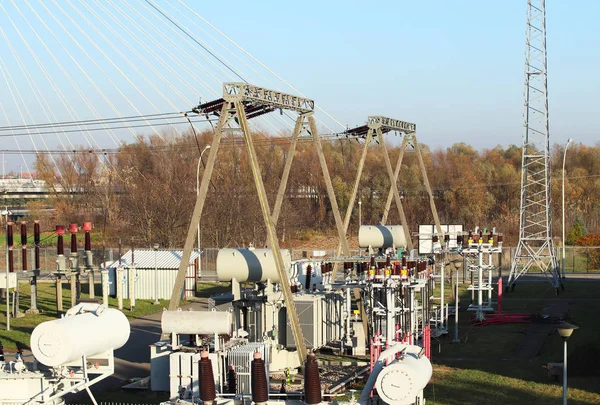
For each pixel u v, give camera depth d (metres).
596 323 39.47
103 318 19.27
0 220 88.00
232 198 81.06
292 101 31.03
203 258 74.44
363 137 41.69
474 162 125.75
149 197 79.75
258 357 16.39
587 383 25.77
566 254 77.94
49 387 18.34
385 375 15.38
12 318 41.44
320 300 30.33
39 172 104.06
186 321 22.28
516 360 30.45
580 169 112.62
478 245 41.19
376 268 28.00
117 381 26.95
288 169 32.75
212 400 16.80
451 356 31.52
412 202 102.31
